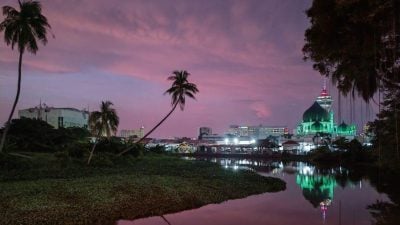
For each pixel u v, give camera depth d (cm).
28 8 5709
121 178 4362
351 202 4131
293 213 3453
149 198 3453
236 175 5962
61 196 3188
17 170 5225
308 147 18325
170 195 3656
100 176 4694
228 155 17475
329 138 16088
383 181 6406
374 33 2594
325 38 2780
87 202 3080
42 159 6688
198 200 3778
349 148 11669
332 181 6456
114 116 7594
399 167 4966
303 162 13062
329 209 3694
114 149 8519
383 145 5294
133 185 3828
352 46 2725
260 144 19225
